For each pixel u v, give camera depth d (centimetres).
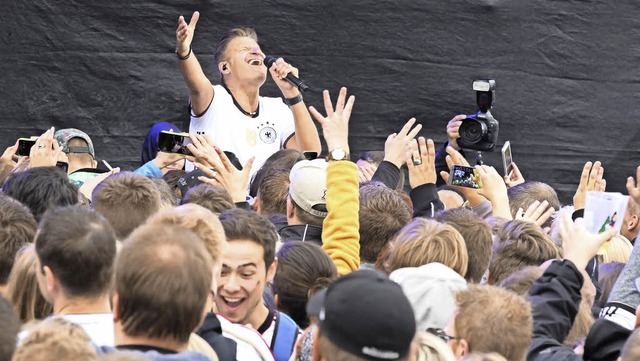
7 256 814
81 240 679
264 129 1728
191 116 1716
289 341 840
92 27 1961
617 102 2145
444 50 2084
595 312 995
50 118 1953
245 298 838
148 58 1983
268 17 2027
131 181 926
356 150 2073
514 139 2123
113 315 627
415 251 870
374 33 2059
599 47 2138
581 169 2147
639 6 2139
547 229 1238
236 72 1703
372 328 544
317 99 2055
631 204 1288
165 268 596
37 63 1947
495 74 2102
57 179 1031
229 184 1084
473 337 668
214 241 736
